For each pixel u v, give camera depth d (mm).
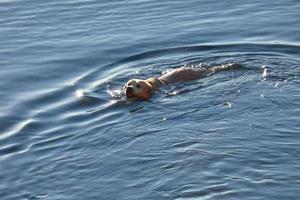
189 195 15422
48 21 27859
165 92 21062
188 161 16688
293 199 15039
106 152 17734
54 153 17969
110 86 22094
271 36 25328
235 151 17031
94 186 16250
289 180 15695
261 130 18062
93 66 23891
